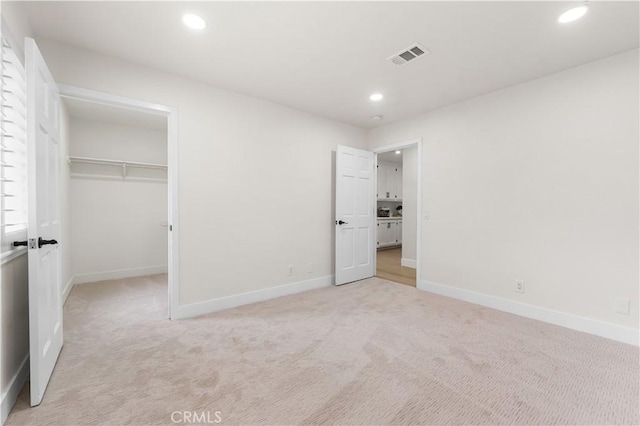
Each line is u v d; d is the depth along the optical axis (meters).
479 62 2.44
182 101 2.72
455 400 1.58
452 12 1.83
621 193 2.29
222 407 1.52
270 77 2.74
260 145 3.26
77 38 2.12
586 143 2.45
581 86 2.47
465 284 3.29
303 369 1.88
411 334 2.41
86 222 4.02
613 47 2.20
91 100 2.33
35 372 1.50
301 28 2.01
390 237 7.70
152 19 1.91
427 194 3.67
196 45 2.22
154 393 1.63
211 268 2.91
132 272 4.36
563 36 2.07
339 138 4.07
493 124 3.04
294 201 3.59
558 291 2.61
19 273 1.68
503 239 2.97
